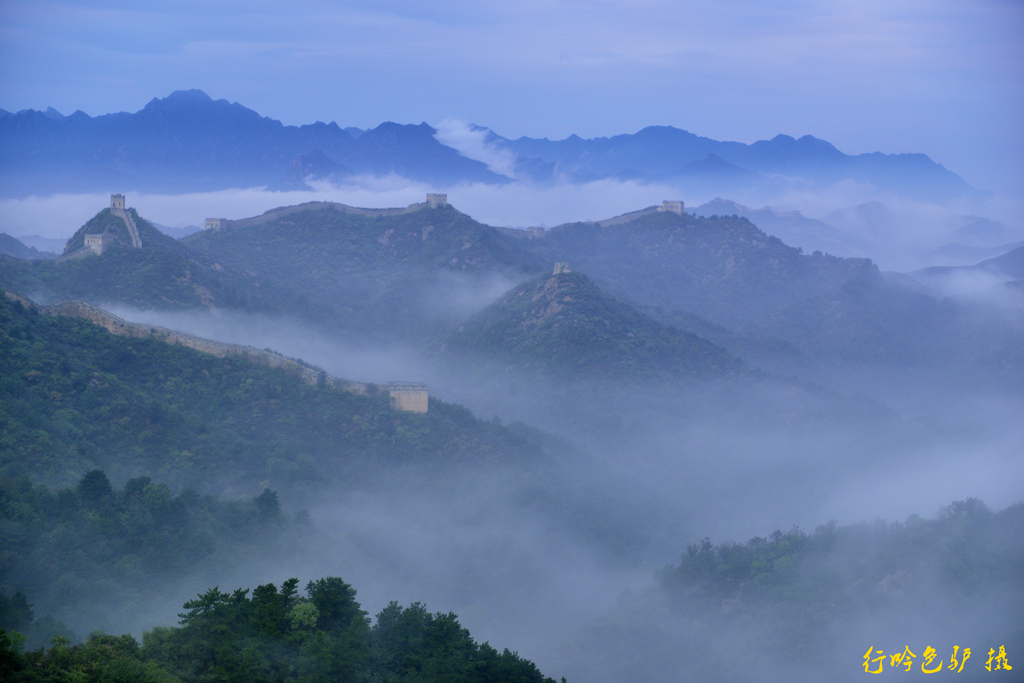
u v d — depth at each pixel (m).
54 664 61.34
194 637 65.94
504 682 73.19
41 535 85.56
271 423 145.62
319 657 66.81
